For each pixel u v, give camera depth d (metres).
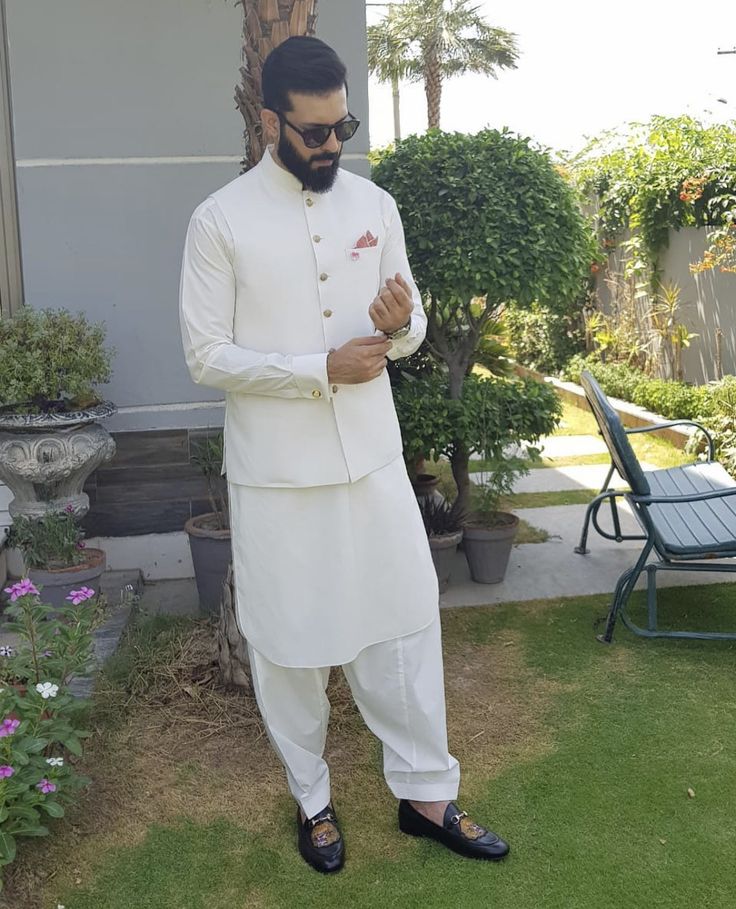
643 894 2.15
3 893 2.20
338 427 2.09
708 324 7.41
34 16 3.90
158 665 3.20
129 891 2.22
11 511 3.82
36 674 2.61
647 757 2.71
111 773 2.68
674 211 7.61
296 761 2.31
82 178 4.04
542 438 7.17
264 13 2.68
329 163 2.00
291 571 2.13
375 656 2.24
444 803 2.33
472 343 4.14
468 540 4.11
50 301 4.11
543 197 3.80
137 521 4.30
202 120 4.08
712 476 4.03
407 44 20.70
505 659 3.39
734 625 3.65
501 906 2.13
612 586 4.11
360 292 2.11
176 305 4.19
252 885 2.23
